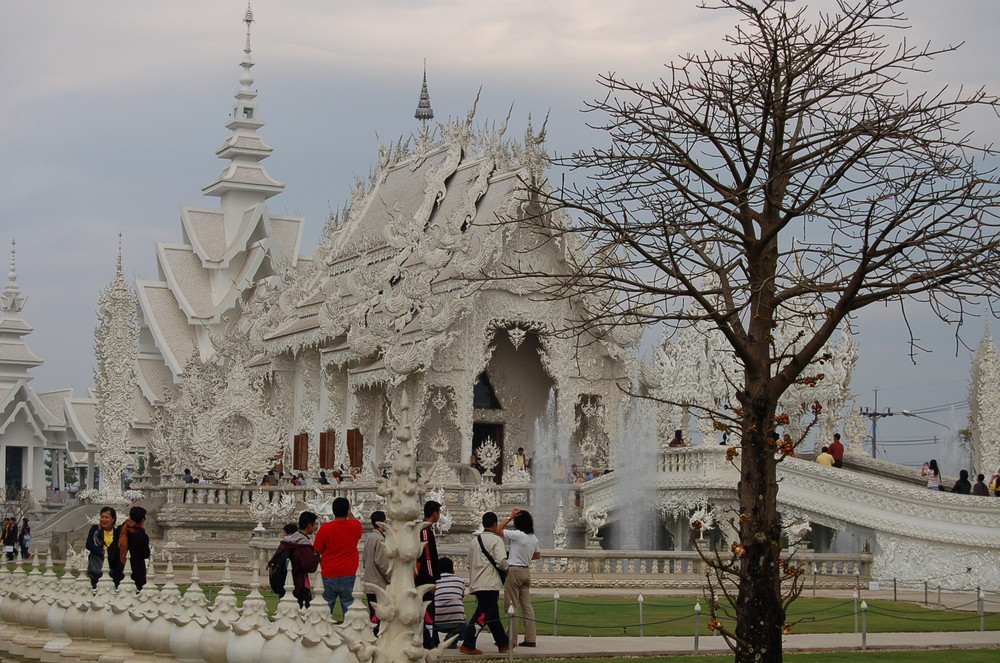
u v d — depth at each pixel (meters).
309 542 22.33
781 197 17.31
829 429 45.16
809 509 39.41
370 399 54.88
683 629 25.70
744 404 16.94
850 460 47.62
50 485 121.69
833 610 30.34
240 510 49.25
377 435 54.47
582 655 21.48
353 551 21.95
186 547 47.50
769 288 17.03
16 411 93.00
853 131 16.86
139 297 83.69
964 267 16.19
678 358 46.22
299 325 61.72
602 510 42.22
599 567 34.88
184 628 18.50
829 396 44.47
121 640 20.70
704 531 42.59
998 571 36.00
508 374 55.22
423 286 50.09
